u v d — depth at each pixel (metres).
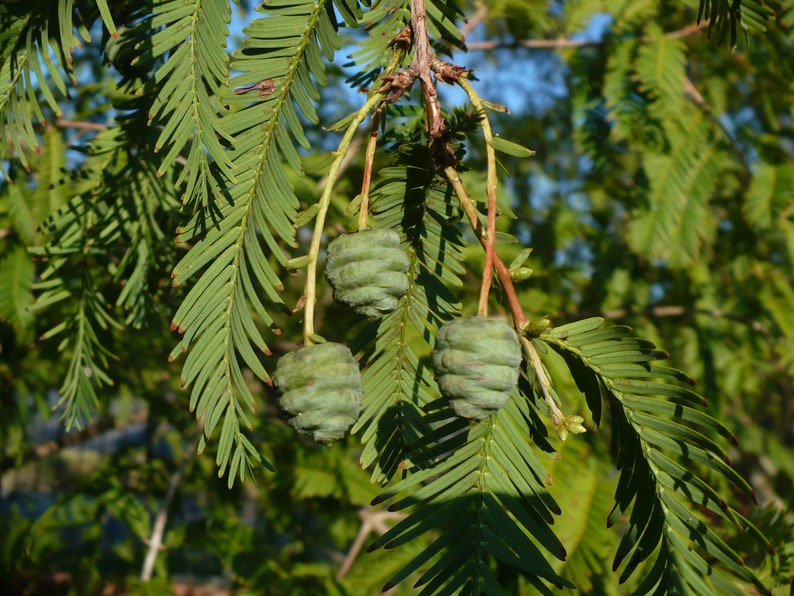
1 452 0.77
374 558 0.49
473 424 0.24
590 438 0.39
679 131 0.51
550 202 0.73
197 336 0.24
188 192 0.24
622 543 0.23
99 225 0.32
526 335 0.22
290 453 0.55
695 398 0.22
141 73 0.29
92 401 0.32
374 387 0.26
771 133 0.65
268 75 0.25
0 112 0.26
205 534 0.60
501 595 0.22
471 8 0.59
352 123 0.24
